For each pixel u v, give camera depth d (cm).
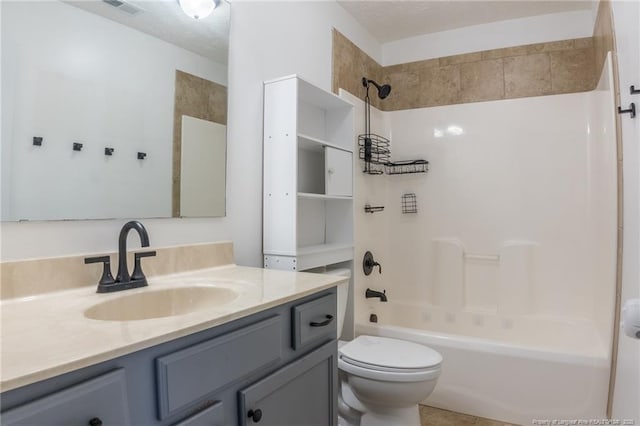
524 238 264
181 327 75
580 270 250
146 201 129
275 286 116
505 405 194
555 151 258
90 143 114
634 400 139
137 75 128
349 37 261
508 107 271
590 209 249
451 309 276
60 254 107
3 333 71
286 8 199
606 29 196
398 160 304
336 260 199
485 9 258
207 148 151
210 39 154
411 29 286
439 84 292
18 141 99
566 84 257
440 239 287
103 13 119
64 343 66
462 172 283
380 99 301
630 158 154
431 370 154
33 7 102
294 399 106
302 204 207
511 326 258
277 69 191
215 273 138
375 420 168
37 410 54
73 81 110
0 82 95
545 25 264
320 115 223
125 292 107
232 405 87
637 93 132
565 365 184
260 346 94
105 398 63
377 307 282
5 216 96
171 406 72
